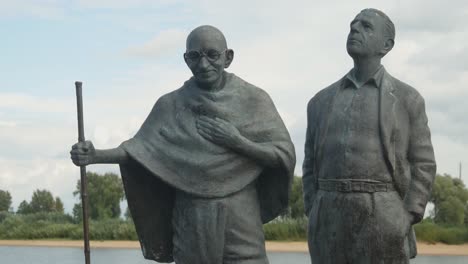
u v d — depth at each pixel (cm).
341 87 698
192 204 666
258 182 692
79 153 645
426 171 686
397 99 684
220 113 669
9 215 4678
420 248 3297
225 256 664
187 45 669
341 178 675
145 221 703
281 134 676
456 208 3591
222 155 661
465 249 3256
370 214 667
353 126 677
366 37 684
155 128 685
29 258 2902
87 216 654
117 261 2578
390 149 671
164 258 712
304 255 2486
